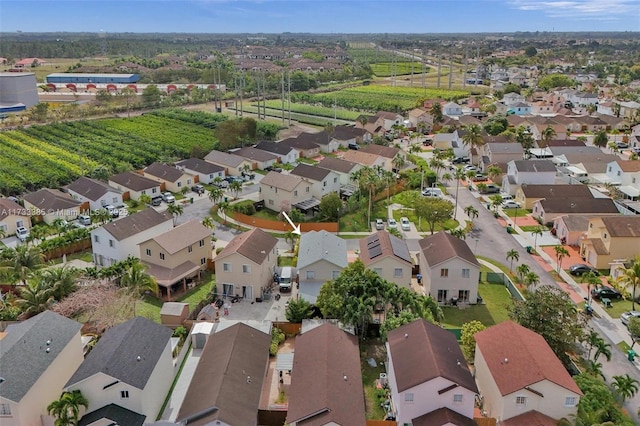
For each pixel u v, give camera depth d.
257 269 66.62
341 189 106.81
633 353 55.72
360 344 57.97
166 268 70.94
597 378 49.50
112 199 100.69
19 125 168.50
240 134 148.38
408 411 43.78
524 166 108.62
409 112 191.12
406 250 71.94
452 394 43.12
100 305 59.97
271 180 100.44
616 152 142.50
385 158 120.81
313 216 96.69
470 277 65.88
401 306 58.69
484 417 45.72
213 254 80.69
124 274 65.62
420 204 86.88
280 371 51.06
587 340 54.25
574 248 83.50
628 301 67.44
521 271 69.88
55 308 59.66
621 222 76.50
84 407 43.16
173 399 48.97
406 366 45.88
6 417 41.88
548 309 53.38
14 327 51.22
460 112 196.88
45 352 46.59
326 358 48.69
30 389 42.75
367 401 49.41
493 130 157.75
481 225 93.19
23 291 61.31
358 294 58.19
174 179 110.44
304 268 67.62
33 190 110.44
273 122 184.88
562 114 186.25
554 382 42.72
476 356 50.91
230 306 66.25
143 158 131.75
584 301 67.25
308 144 141.75
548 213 92.44
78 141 147.50
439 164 120.56
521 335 48.91
